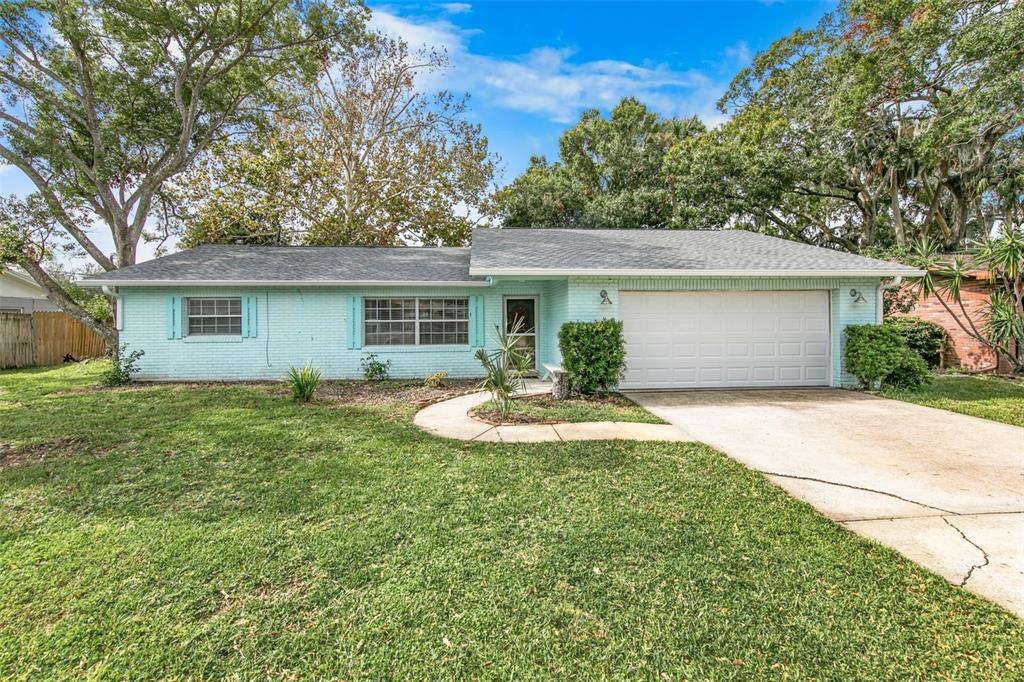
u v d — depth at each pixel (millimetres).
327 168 19094
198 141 17156
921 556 3240
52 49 14102
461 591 2877
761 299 10227
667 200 23578
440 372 11773
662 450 5609
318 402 8688
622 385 10039
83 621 2617
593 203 24375
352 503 4102
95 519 3836
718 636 2484
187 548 3365
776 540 3465
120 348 11398
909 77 15414
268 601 2787
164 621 2617
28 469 4965
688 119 25781
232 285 11516
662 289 9969
